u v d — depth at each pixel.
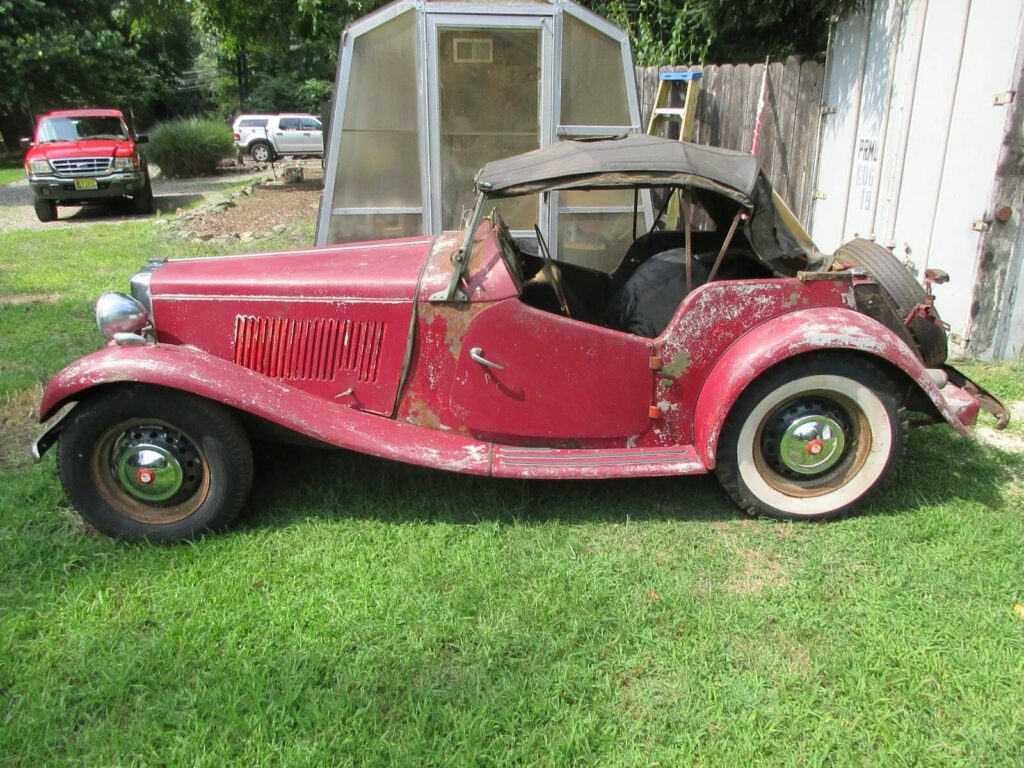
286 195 15.38
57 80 27.09
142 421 3.21
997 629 2.75
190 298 3.50
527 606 2.88
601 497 3.73
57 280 8.34
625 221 6.94
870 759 2.25
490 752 2.26
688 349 3.37
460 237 3.89
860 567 3.15
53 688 2.50
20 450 4.31
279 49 16.59
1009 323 5.24
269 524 3.49
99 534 3.38
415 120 6.56
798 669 2.59
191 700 2.44
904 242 5.89
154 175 22.00
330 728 2.33
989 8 4.85
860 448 3.44
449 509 3.59
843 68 6.87
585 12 6.43
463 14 6.30
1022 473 3.91
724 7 8.04
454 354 3.41
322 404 3.42
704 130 8.03
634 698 2.47
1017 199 4.89
